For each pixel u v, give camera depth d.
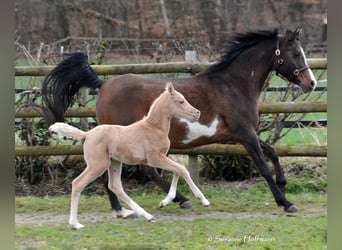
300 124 12.08
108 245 7.95
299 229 8.75
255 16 30.08
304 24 28.95
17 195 11.80
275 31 10.16
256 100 10.09
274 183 9.87
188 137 9.88
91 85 10.11
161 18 30.72
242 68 10.05
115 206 9.66
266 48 10.14
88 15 29.00
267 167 9.86
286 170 12.11
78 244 8.02
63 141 12.70
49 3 28.03
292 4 29.88
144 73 11.45
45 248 7.82
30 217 9.77
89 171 8.74
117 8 29.75
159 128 8.93
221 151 11.27
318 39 26.64
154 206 10.50
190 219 9.52
